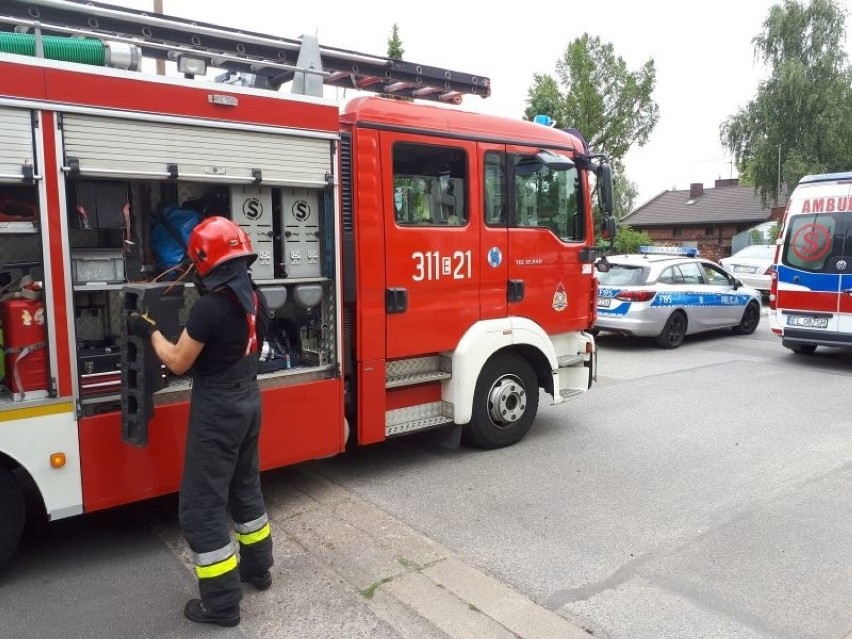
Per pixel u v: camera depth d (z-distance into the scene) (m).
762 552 4.02
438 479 5.21
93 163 3.45
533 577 3.71
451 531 4.30
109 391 3.67
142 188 4.08
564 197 6.18
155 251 4.11
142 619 3.29
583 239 6.38
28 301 3.39
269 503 4.72
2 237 3.62
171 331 3.41
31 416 3.41
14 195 3.60
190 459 3.17
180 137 3.74
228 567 3.18
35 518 4.43
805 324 9.75
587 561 3.90
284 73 5.14
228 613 3.20
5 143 3.20
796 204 9.82
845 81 32.59
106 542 4.12
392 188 4.87
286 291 4.36
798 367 9.92
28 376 3.42
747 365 10.07
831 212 9.42
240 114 3.96
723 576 3.73
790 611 3.38
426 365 5.43
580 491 4.98
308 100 4.25
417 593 3.51
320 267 4.53
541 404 7.64
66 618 3.29
